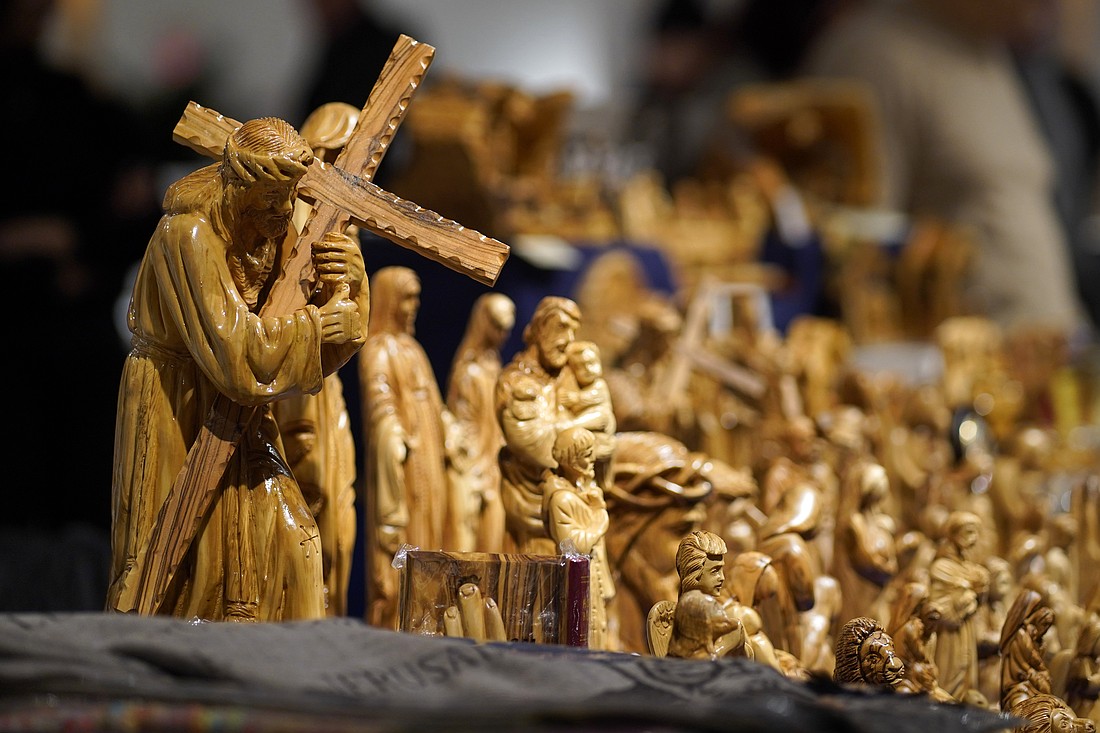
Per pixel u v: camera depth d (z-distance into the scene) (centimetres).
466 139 718
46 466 821
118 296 839
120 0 1245
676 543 424
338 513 411
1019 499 571
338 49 916
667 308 607
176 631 302
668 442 434
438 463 456
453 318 666
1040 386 812
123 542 361
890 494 590
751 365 622
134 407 361
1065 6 1528
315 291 363
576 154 848
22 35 807
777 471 519
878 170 1022
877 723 278
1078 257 1201
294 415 402
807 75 1154
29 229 808
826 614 422
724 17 1176
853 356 894
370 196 372
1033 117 1210
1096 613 425
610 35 1349
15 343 815
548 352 411
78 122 812
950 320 965
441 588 359
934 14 1135
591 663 300
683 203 893
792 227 932
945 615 402
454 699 279
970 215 1098
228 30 1280
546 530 399
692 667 300
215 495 362
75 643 295
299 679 286
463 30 1317
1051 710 369
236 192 347
